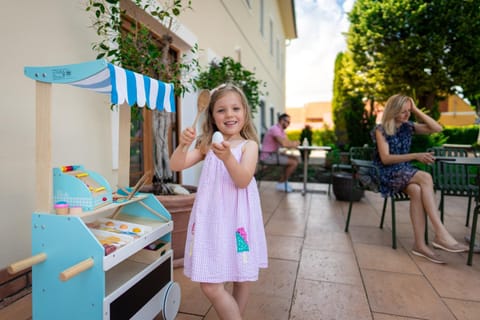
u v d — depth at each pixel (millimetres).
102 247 1038
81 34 2084
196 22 3990
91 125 2207
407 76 11328
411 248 2551
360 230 3053
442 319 1560
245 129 1442
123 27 2703
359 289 1854
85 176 1291
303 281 1955
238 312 1212
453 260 2291
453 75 10461
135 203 1572
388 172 2516
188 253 1249
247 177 1173
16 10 1632
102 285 1048
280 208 4012
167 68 2312
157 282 1405
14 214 1645
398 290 1844
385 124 2568
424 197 2338
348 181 4363
